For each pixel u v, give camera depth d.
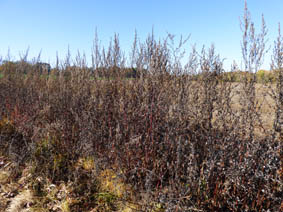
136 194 2.79
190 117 3.48
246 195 2.40
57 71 5.93
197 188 2.55
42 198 2.83
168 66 3.59
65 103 4.42
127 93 3.94
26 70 7.53
